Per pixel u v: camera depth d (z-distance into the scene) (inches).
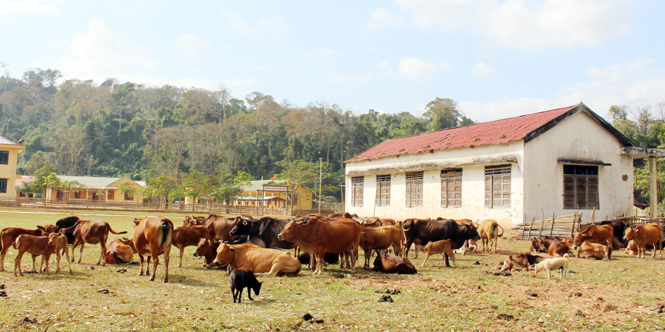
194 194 2156.7
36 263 424.2
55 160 3782.0
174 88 5703.7
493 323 257.0
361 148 3718.0
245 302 292.5
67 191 2411.4
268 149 3804.1
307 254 466.3
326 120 3705.7
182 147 3597.4
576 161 817.5
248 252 388.5
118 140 4224.9
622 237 701.9
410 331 240.2
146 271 394.0
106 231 434.3
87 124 4126.5
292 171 2317.9
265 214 1940.2
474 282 382.3
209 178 2197.3
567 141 825.5
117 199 2662.4
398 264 418.6
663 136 1715.1
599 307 297.4
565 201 816.9
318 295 319.0
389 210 1115.3
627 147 872.9
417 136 1218.6
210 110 4726.9
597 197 849.5
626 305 306.7
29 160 3732.8
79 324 233.3
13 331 218.7
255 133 3956.7
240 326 240.8
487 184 854.5
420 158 1014.4
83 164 3897.6
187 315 257.1
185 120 4488.2
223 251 371.2
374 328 244.1
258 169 3558.1
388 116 5049.2
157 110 4803.2
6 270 377.7
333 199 2605.8
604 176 858.1
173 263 454.9
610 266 487.2
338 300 305.0
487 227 616.4
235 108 5270.7
